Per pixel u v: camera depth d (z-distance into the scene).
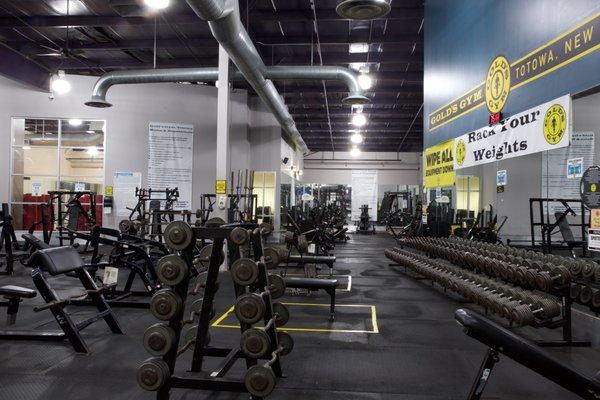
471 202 9.11
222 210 7.52
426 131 7.11
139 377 2.48
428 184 6.95
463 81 5.64
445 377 3.05
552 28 3.79
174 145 10.74
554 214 6.59
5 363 3.22
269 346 2.56
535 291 4.51
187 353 3.43
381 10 5.08
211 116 10.87
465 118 5.59
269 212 12.47
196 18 7.79
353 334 4.04
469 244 5.89
